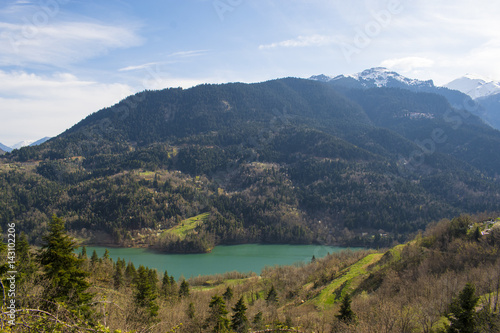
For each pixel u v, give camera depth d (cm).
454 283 4141
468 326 2478
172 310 4422
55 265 2712
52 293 2486
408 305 3797
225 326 3816
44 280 2631
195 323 3847
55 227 2803
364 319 3422
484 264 5097
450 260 5672
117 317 2095
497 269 4319
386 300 4250
